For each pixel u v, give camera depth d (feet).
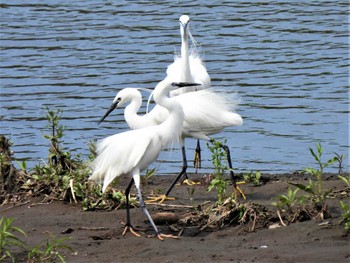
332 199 39.83
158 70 71.26
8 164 42.37
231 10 92.53
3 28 85.10
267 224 37.09
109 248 34.55
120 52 76.69
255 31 83.46
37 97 65.21
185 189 45.01
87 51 77.20
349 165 51.85
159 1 97.04
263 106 63.41
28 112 61.87
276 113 61.93
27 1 97.50
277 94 65.87
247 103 64.13
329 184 43.04
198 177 48.65
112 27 85.30
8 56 75.82
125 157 36.96
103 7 94.22
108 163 37.40
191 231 36.99
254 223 36.96
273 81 68.85
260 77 69.87
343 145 55.31
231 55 75.82
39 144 55.42
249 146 55.88
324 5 94.58
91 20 88.22
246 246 34.24
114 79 69.26
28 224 37.93
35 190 42.01
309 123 59.67
